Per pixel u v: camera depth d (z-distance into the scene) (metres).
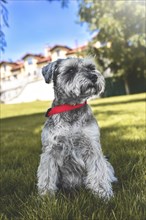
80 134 0.81
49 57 13.74
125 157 1.15
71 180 0.85
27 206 0.74
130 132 1.75
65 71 0.90
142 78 9.28
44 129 0.85
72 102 0.87
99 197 0.79
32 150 1.45
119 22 4.53
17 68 14.88
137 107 3.93
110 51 5.53
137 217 0.65
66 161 0.83
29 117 4.10
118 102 5.56
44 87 11.57
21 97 12.02
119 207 0.70
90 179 0.82
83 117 0.82
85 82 0.86
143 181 0.86
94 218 0.66
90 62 0.95
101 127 2.09
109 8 4.65
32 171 1.05
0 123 3.49
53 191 0.82
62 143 0.82
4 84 12.79
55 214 0.69
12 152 1.41
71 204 0.73
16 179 0.98
